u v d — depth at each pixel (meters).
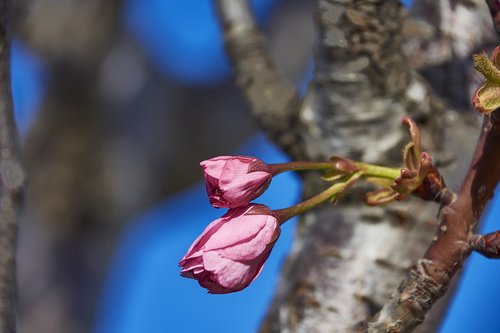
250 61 0.55
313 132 0.53
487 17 0.52
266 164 0.46
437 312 0.52
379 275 0.51
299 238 0.53
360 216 0.52
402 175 0.46
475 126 0.52
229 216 0.46
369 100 0.52
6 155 0.48
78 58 0.89
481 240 0.46
